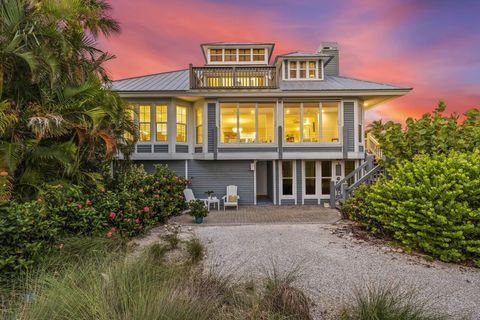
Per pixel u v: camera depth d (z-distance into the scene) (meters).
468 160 5.03
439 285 3.69
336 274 4.04
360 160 11.05
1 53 4.86
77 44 6.35
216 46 12.79
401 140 6.79
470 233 4.44
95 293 2.37
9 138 5.10
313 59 12.23
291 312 2.69
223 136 10.82
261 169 13.23
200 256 4.54
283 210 9.48
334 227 6.77
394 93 10.12
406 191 4.96
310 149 10.65
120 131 7.61
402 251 4.95
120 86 10.86
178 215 8.52
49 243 3.61
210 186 11.08
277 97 10.59
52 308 2.23
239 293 2.87
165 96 10.30
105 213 5.09
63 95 5.79
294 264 4.42
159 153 10.58
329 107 10.77
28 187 5.27
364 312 2.61
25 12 5.45
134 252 4.31
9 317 2.35
